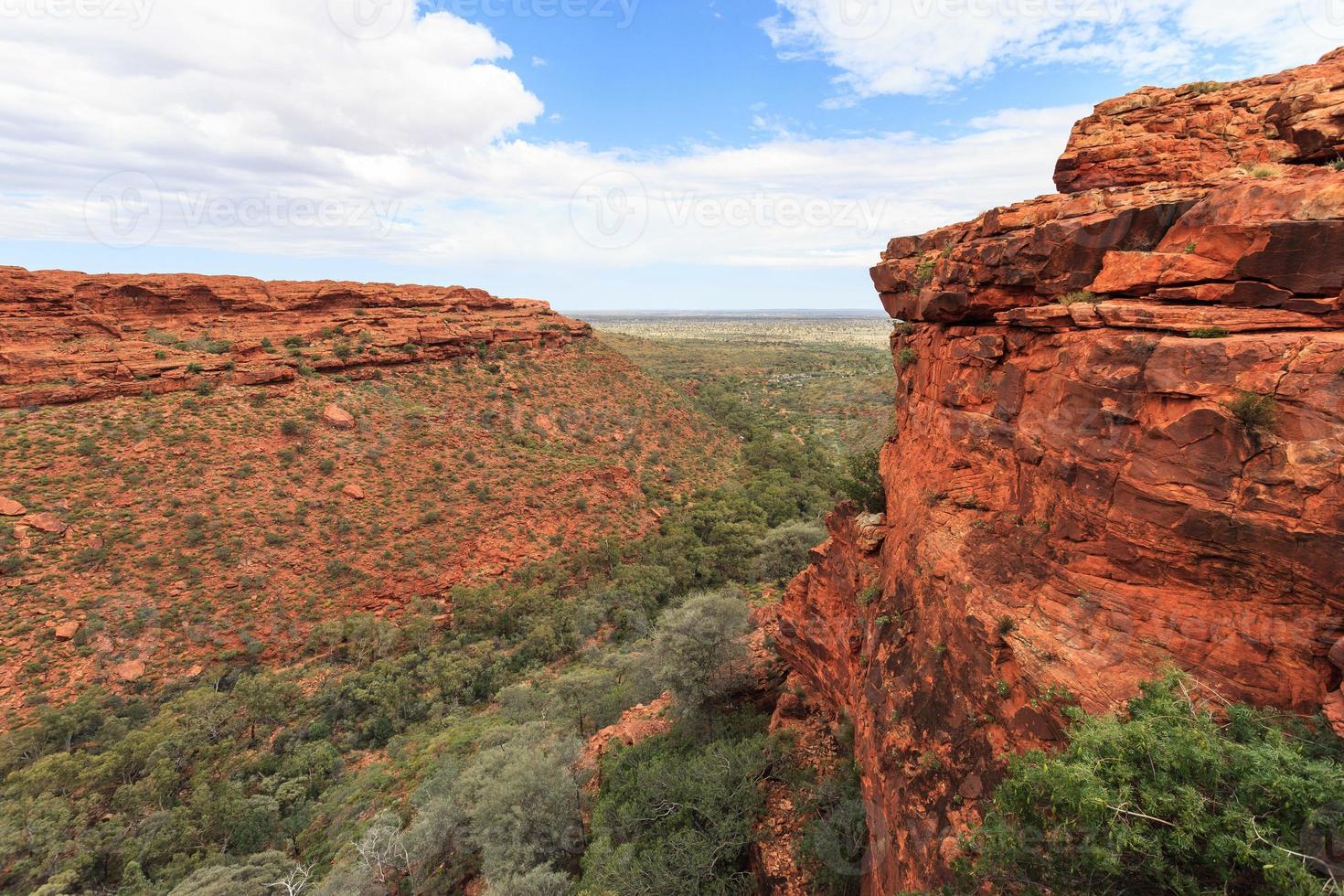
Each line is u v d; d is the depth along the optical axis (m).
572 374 90.88
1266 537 6.17
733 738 20.27
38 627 36.72
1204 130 10.51
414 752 32.56
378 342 73.94
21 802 25.05
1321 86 9.28
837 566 18.56
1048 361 9.81
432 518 54.53
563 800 20.83
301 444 56.69
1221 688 6.54
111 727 32.50
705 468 84.50
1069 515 8.63
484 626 47.28
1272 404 6.18
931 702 10.62
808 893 13.73
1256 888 5.01
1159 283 8.09
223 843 26.42
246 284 78.31
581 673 34.84
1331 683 5.89
